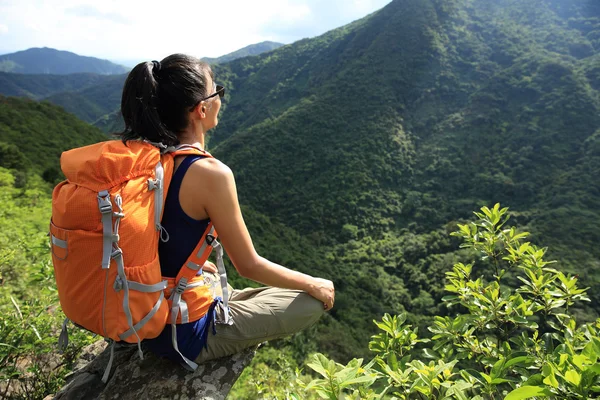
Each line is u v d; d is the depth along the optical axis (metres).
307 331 22.38
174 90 1.33
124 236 1.12
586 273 35.56
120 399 1.47
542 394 0.92
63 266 1.15
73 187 1.15
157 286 1.21
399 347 1.93
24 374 2.37
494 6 104.69
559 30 92.19
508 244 2.22
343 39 119.25
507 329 1.95
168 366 1.57
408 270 47.69
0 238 6.66
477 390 1.88
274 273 1.42
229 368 1.54
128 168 1.16
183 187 1.26
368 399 1.32
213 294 1.61
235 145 80.06
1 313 2.51
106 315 1.15
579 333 1.74
